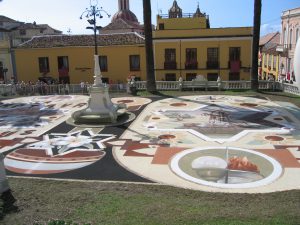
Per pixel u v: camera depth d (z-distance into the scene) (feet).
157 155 46.42
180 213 26.84
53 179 38.01
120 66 136.36
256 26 92.38
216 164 42.42
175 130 58.54
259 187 35.68
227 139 52.54
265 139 52.01
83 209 28.04
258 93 91.61
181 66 134.00
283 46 150.61
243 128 58.44
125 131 58.95
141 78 136.26
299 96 85.61
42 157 46.91
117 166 42.80
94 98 66.08
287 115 66.90
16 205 29.19
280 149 47.39
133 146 50.67
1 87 103.50
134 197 31.12
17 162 45.11
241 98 85.15
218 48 130.72
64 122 66.74
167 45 132.98
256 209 27.58
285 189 34.96
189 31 131.44
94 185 35.32
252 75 95.91
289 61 145.59
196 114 69.67
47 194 31.96
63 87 103.65
